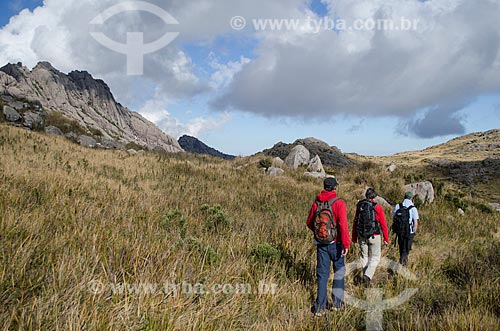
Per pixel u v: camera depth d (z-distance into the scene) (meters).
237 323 3.84
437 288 5.33
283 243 6.74
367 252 6.20
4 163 9.66
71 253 4.18
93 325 2.97
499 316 4.29
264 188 14.41
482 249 7.62
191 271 4.47
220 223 7.60
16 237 4.19
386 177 18.92
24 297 3.22
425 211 14.40
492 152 83.94
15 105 31.08
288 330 3.88
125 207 7.06
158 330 3.22
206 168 18.05
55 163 11.82
